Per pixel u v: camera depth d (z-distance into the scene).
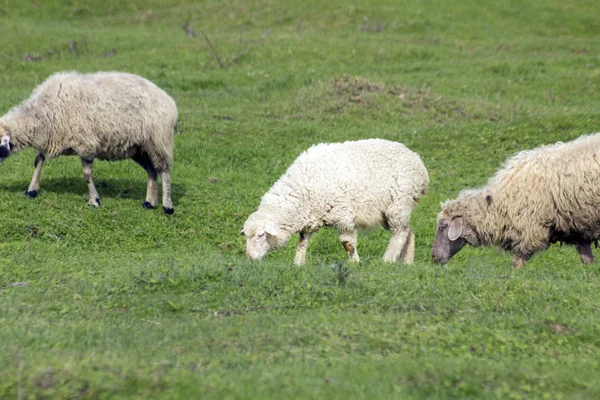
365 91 65.75
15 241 33.44
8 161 44.81
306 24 104.31
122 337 20.42
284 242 30.95
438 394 16.91
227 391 16.17
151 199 38.94
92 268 28.34
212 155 50.00
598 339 20.84
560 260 35.25
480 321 22.08
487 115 62.28
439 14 107.25
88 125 35.84
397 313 22.88
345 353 19.47
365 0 111.62
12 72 77.88
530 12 110.50
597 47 93.38
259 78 75.69
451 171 48.66
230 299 24.28
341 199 30.31
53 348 19.25
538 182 29.33
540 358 19.61
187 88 72.19
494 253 35.94
